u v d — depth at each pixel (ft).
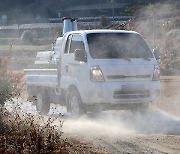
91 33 107.04
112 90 98.63
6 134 69.26
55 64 116.16
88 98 100.12
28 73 133.18
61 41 117.50
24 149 62.95
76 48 108.68
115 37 107.55
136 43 108.06
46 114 121.39
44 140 66.08
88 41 105.09
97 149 70.33
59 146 66.59
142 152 69.10
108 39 106.42
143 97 101.24
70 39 112.37
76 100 105.09
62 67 111.96
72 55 107.55
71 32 113.09
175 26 377.50
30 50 425.28
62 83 111.55
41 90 126.52
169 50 315.78
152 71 103.14
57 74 114.01
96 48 103.40
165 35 351.25
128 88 99.71
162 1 450.30
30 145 64.49
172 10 425.69
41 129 71.36
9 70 89.20
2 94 82.99
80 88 102.58
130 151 69.72
